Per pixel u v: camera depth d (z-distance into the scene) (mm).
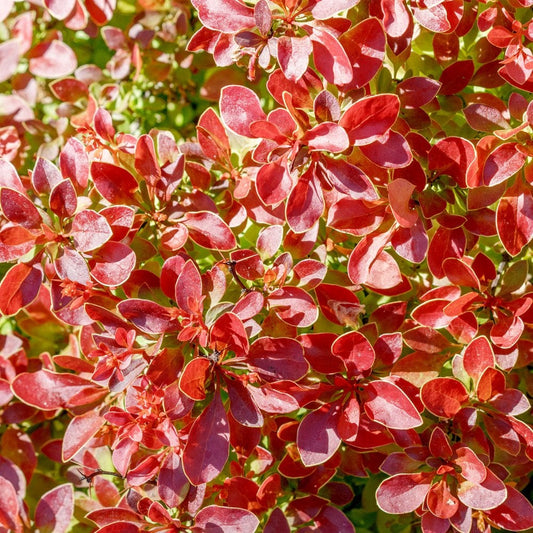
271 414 556
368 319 567
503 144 533
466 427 536
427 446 541
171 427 525
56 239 534
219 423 530
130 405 530
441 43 559
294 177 542
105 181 543
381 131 525
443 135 557
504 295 544
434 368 547
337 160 534
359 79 535
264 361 531
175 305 557
